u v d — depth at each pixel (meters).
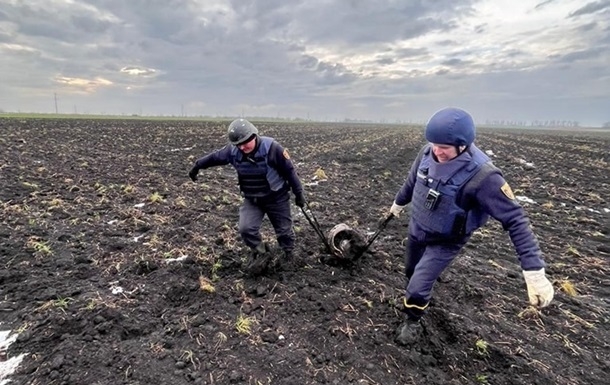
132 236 6.34
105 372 3.32
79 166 12.01
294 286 4.88
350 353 3.72
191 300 4.51
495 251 6.75
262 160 4.62
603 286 5.60
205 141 23.36
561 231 8.02
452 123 3.14
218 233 6.63
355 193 10.72
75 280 4.83
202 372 3.38
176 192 9.38
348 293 4.82
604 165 19.23
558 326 4.48
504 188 3.15
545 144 34.66
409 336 3.92
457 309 4.68
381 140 31.97
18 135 20.55
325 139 30.59
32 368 3.35
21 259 5.27
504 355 3.89
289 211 5.27
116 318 4.00
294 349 3.73
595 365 3.86
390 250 6.39
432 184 3.49
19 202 7.59
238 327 3.93
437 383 3.48
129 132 27.97
